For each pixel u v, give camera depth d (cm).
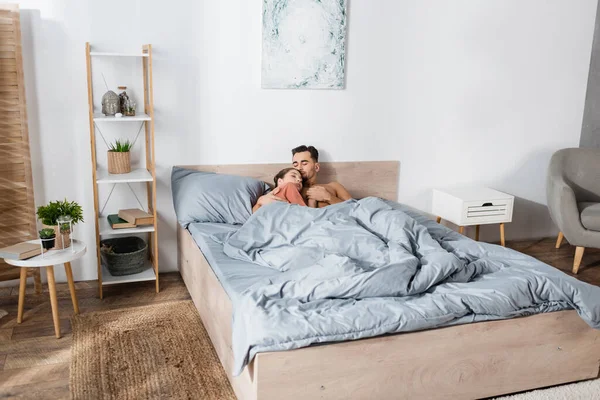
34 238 343
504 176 454
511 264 281
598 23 448
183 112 363
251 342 206
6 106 322
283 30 370
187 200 346
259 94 376
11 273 342
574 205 389
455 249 298
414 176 426
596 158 427
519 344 244
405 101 411
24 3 321
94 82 344
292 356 207
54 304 287
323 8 375
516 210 465
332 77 387
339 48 384
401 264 242
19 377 254
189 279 342
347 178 407
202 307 305
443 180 436
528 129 451
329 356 212
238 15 361
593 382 262
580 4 442
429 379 231
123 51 345
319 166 398
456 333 230
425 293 247
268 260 275
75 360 268
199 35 357
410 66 406
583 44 451
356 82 396
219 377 258
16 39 318
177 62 356
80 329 297
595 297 250
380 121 408
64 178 348
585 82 460
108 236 367
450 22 409
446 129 427
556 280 253
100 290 335
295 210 310
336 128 398
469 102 428
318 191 369
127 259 345
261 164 384
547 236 479
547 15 435
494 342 239
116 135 354
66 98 339
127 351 277
